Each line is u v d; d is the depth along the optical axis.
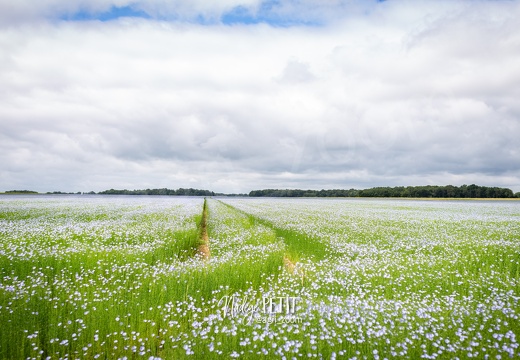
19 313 5.98
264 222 25.45
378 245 14.83
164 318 6.23
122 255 11.10
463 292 8.05
